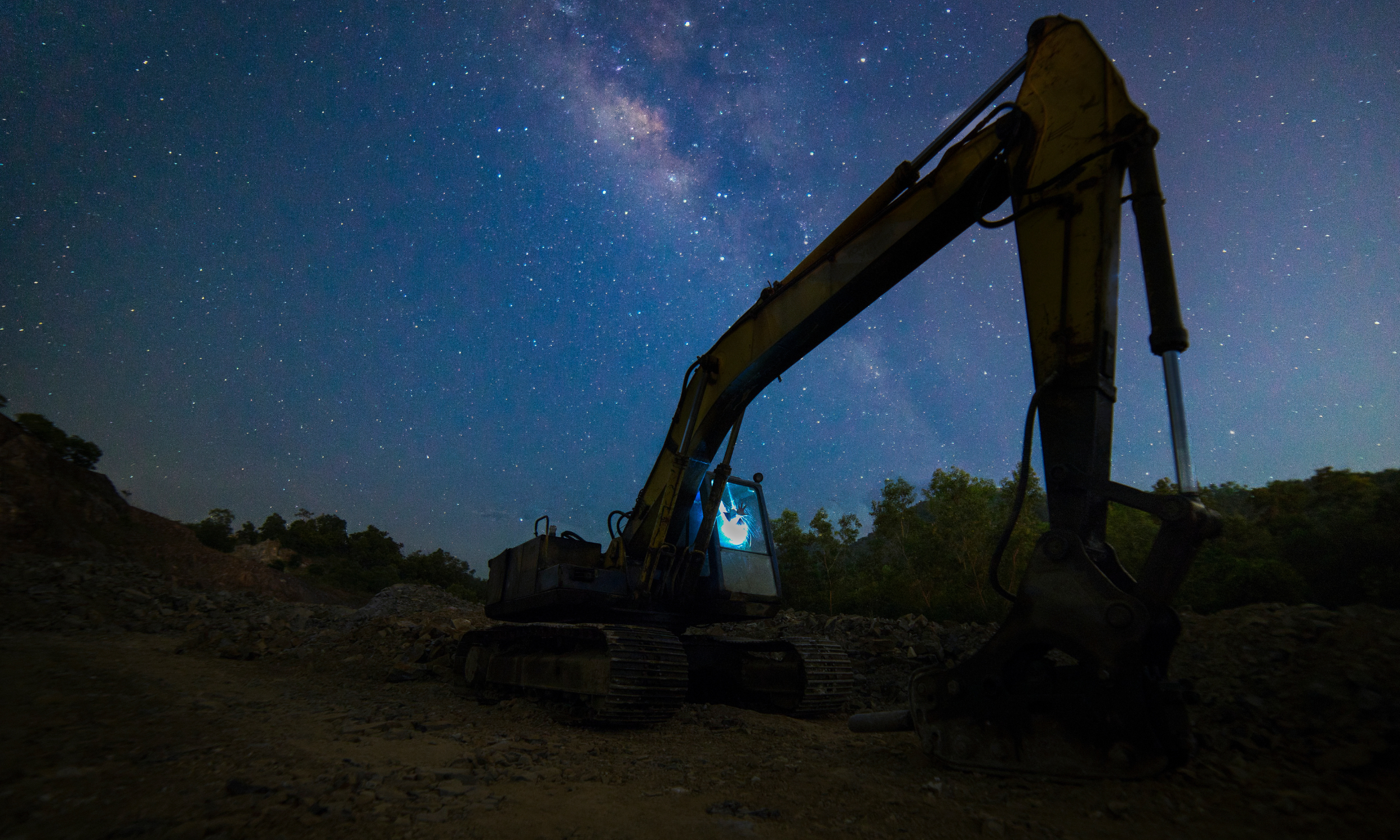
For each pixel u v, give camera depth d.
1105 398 4.51
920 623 14.04
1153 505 4.05
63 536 35.62
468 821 3.43
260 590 44.06
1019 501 4.54
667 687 6.97
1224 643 6.04
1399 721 3.91
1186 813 3.27
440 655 12.23
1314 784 3.59
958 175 5.50
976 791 3.92
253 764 4.43
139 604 18.78
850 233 6.32
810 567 31.11
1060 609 4.11
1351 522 22.28
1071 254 4.63
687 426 8.05
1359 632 5.25
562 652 8.45
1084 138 4.67
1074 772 3.92
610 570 8.52
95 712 6.08
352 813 3.44
